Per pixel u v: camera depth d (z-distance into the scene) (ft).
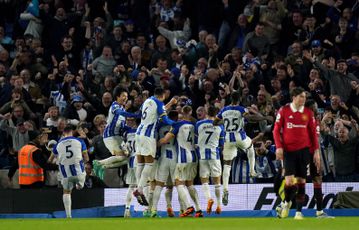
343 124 186.29
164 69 223.51
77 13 244.83
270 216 181.16
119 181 188.96
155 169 166.71
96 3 249.55
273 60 226.99
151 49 233.76
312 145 135.54
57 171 188.34
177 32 242.99
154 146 160.76
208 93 207.51
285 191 138.41
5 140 199.52
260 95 201.98
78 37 240.12
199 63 220.84
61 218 168.96
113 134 168.86
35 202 180.86
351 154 185.68
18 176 191.42
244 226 115.24
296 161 134.72
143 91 197.26
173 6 248.32
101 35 235.61
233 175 187.11
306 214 181.16
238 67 211.61
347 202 180.55
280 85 209.97
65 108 207.72
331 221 127.54
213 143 166.30
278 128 133.90
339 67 213.05
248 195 182.60
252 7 242.17
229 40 238.68
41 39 242.78
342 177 186.29
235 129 169.48
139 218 157.58
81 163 168.35
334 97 197.77
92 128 207.41
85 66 235.20
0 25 256.93
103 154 188.24
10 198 180.34
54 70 223.10
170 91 214.48
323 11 239.30
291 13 236.22
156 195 166.30
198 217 164.96
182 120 165.58
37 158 179.83
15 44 247.09
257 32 231.09
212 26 243.81
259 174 186.29
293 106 133.80
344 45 229.86
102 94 217.15
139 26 248.11
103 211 181.78
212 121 166.91
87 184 185.16
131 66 229.86
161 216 180.86
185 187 177.58
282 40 234.17
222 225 118.93
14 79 217.56
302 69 213.46
